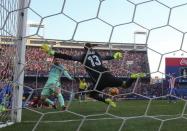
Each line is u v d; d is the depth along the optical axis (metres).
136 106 13.93
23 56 5.37
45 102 10.25
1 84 5.67
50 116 7.80
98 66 6.84
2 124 5.66
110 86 7.33
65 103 10.98
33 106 10.50
